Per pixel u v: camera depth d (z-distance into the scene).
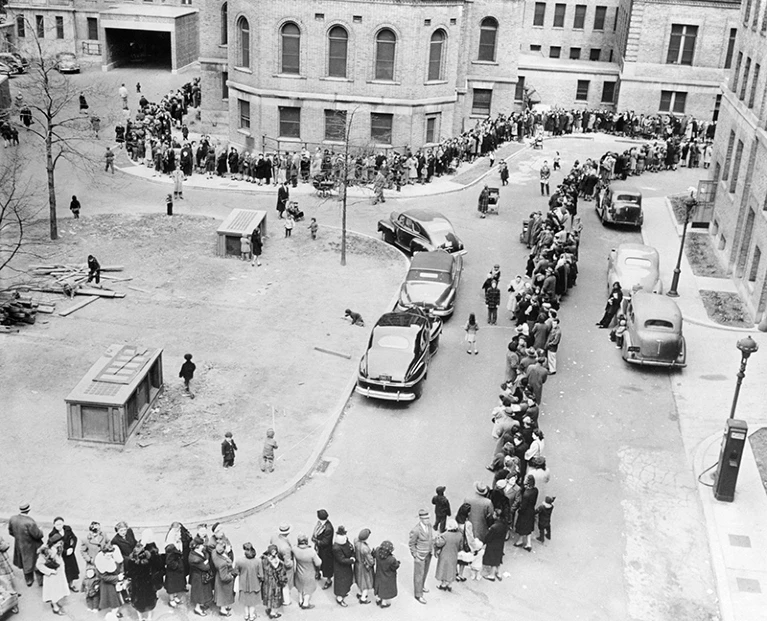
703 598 17.45
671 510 20.25
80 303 29.30
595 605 17.08
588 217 42.66
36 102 46.25
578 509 20.12
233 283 31.92
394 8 45.16
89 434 21.42
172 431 22.27
